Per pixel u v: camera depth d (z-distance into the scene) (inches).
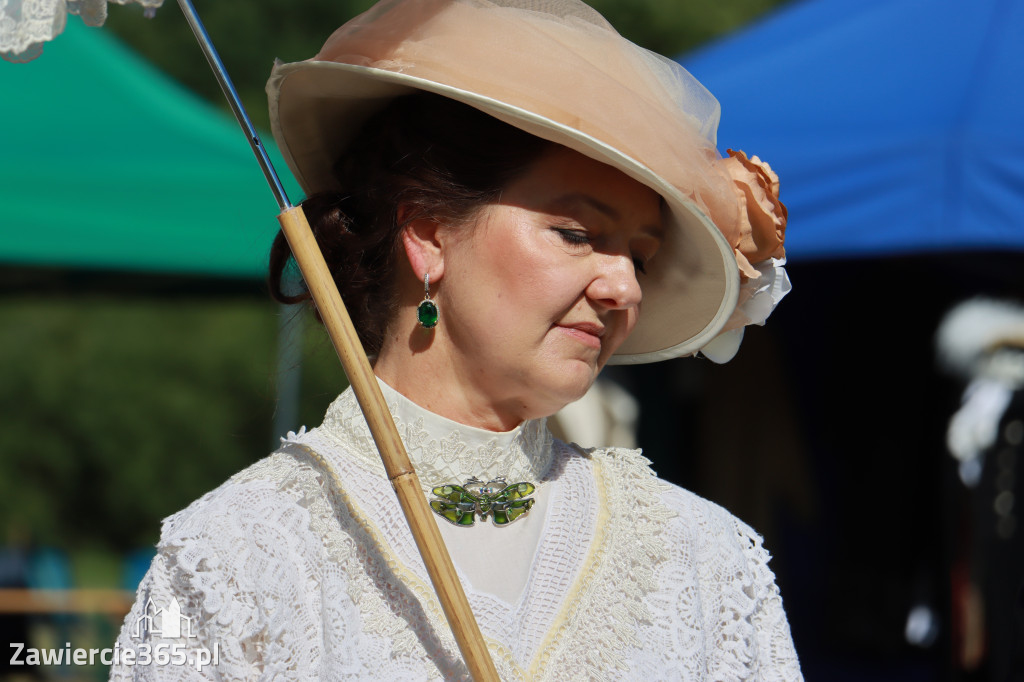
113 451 1952.5
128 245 711.1
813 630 940.6
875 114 714.2
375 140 265.1
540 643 239.5
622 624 247.0
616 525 262.2
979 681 687.7
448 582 219.3
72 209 703.1
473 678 217.2
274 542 229.5
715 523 276.1
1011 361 692.7
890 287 942.4
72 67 719.1
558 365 244.7
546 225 242.7
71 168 703.7
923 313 942.4
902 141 693.3
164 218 713.0
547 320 242.4
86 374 1963.6
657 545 261.1
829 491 949.2
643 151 241.3
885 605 942.4
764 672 273.1
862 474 953.5
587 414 741.9
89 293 962.1
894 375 948.6
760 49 813.2
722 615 266.8
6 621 778.8
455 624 218.2
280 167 726.5
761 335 932.6
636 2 1820.9
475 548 244.5
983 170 679.7
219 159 720.3
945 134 687.7
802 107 734.5
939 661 803.4
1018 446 671.8
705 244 265.3
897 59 754.2
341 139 278.4
